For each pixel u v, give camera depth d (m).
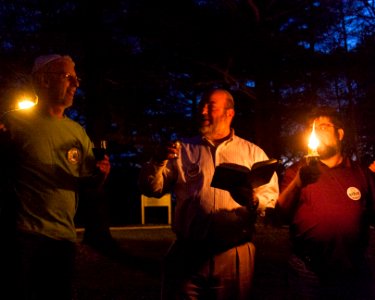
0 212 3.13
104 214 10.52
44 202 3.20
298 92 15.77
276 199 3.69
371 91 14.30
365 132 15.52
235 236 3.63
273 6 13.85
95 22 11.39
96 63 11.48
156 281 7.17
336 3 13.55
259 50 13.32
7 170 3.17
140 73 14.51
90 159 3.54
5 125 3.23
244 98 18.47
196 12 13.32
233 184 3.31
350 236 3.51
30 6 11.82
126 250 9.95
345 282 3.51
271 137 14.85
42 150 3.23
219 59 14.55
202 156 3.73
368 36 13.84
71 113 14.97
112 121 15.16
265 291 6.43
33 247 3.14
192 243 3.63
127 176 20.91
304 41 14.16
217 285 3.63
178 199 3.75
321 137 3.69
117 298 6.16
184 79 16.55
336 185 3.57
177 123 18.86
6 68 11.62
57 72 3.38
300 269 3.61
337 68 13.78
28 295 3.12
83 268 8.09
